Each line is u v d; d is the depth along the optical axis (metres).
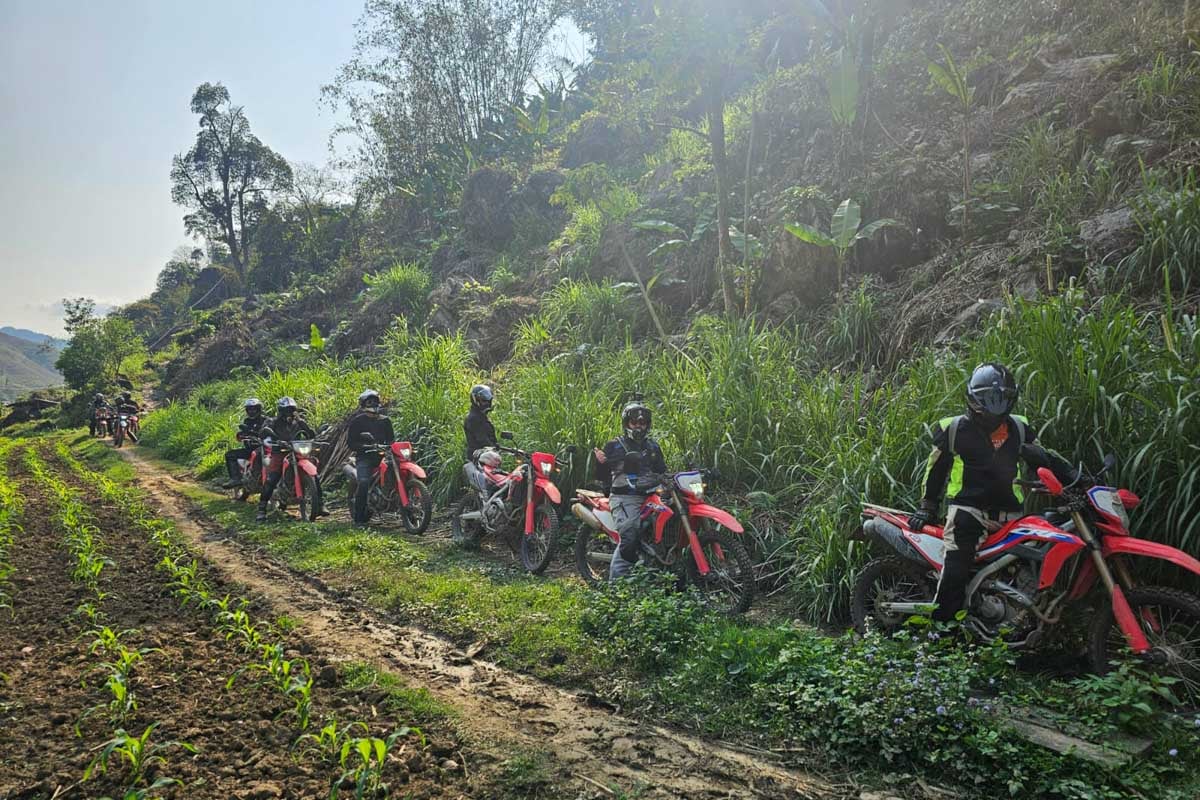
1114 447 4.96
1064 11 11.88
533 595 6.49
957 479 4.61
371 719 4.25
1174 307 6.66
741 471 7.67
